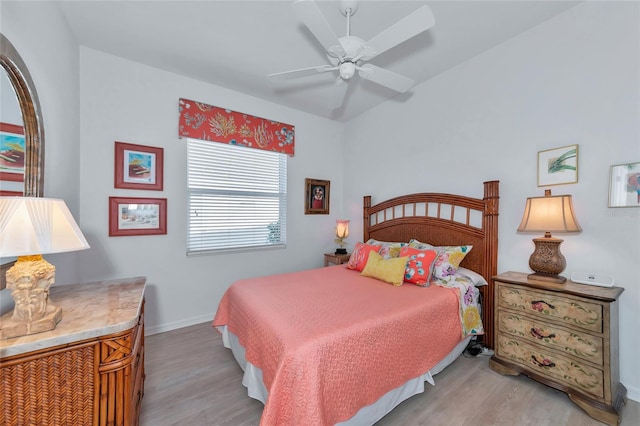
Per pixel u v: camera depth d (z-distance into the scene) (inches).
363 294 80.8
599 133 74.5
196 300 120.2
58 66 74.4
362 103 143.8
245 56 101.5
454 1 75.1
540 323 71.9
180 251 116.2
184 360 88.7
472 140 104.7
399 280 90.5
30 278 40.2
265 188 142.2
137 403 56.9
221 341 102.4
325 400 48.2
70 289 62.3
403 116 132.5
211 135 121.3
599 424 60.4
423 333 69.2
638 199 67.6
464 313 83.4
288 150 146.6
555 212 74.5
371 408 57.7
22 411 36.9
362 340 56.6
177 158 115.0
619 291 66.1
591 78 76.0
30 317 39.8
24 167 55.4
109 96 100.1
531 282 75.0
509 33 90.4
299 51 98.3
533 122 87.8
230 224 131.3
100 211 98.8
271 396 46.7
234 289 89.4
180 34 89.0
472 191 104.7
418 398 69.5
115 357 43.1
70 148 84.4
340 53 68.4
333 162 167.5
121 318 45.6
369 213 147.7
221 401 69.3
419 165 125.1
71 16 79.9
